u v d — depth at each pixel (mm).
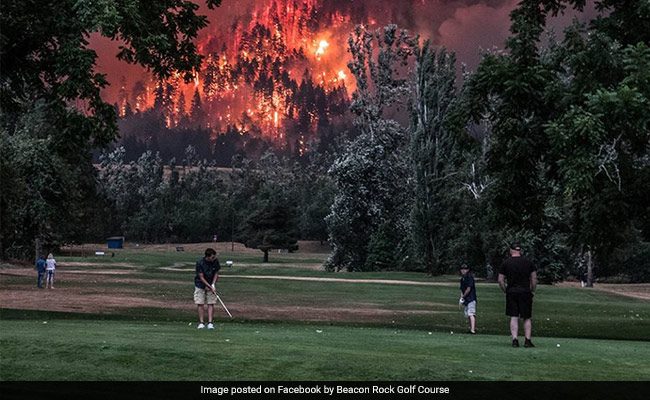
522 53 25766
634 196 24312
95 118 23828
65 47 21984
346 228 89312
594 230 24734
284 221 128500
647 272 90312
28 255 78438
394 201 91188
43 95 26391
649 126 22688
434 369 10609
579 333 25344
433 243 77312
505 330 25844
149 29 26188
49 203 74062
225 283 54750
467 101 26656
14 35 24609
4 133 72438
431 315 31750
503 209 26328
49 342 12047
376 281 63469
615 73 24172
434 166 77562
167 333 15586
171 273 69750
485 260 75062
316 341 14641
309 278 67125
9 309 28969
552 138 22188
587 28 25578
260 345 12766
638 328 27266
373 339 15898
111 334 14453
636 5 24672
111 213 182000
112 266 84688
